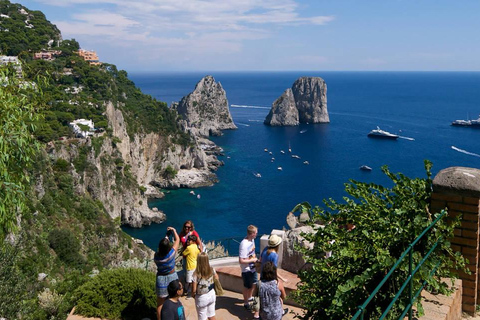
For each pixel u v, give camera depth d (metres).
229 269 11.52
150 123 161.50
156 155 157.62
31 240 66.31
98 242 88.12
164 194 142.50
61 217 84.44
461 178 6.47
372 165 155.88
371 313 6.03
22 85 11.91
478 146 179.38
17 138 11.16
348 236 6.54
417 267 5.52
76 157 107.88
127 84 188.50
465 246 6.52
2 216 11.18
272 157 177.25
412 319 5.71
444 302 6.14
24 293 15.91
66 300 17.58
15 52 158.12
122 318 11.33
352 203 6.94
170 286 8.23
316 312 6.73
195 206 126.94
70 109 125.56
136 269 12.53
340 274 6.33
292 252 10.63
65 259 72.38
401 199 6.65
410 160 159.12
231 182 146.00
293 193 130.25
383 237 5.96
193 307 10.34
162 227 120.19
